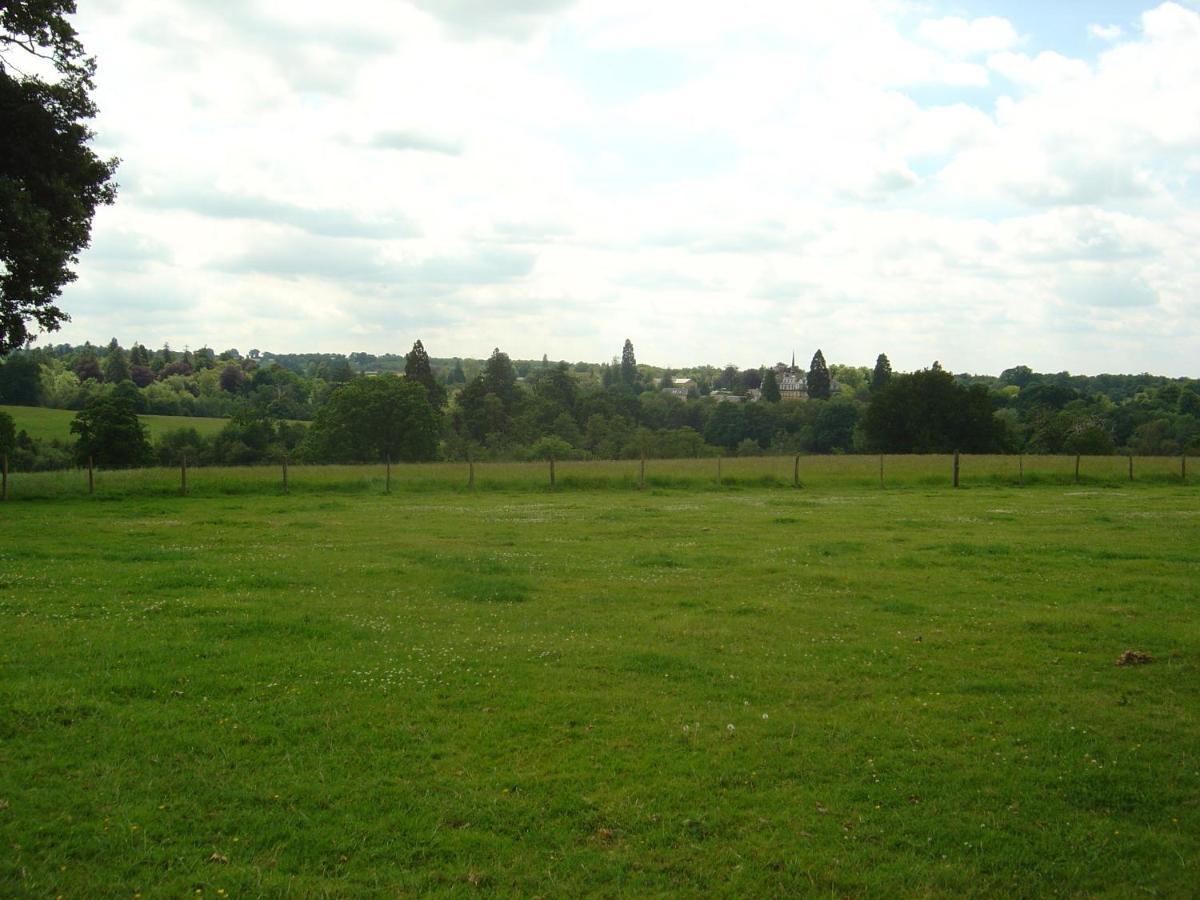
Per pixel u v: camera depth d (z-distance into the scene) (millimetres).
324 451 86875
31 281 30844
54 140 31172
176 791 7934
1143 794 8094
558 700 10539
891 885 6590
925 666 12227
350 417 86250
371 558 21375
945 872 6750
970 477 48594
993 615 15461
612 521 30375
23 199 29125
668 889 6516
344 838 7137
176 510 33500
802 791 8117
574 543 24703
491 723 9742
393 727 9547
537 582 18328
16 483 38125
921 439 88625
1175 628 14430
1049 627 14523
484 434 117062
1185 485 47938
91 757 8633
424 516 31859
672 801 7871
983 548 23234
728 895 6441
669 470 48125
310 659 12086
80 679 10930
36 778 8117
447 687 10977
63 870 6578
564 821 7500
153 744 8969
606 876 6664
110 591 16609
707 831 7363
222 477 41938
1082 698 10836
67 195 31078
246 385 152000
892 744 9281
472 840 7148
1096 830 7438
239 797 7824
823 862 6887
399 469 45750
